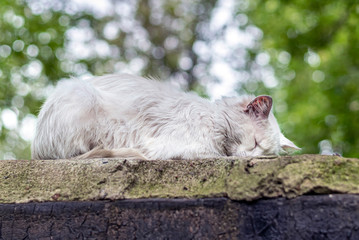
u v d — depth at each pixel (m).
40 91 10.42
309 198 2.63
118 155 3.72
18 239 3.03
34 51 10.01
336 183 2.63
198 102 4.12
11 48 9.90
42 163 3.22
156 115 4.06
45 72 10.20
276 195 2.71
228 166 2.94
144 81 4.36
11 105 10.18
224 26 14.38
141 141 4.00
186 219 2.85
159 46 15.01
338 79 9.45
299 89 11.23
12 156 11.43
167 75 14.98
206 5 15.16
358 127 9.29
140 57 14.66
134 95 4.16
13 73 10.15
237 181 2.84
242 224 2.75
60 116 3.89
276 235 2.67
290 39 10.31
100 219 2.96
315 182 2.65
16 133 10.61
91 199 2.99
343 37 10.06
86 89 3.98
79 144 3.88
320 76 11.05
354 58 9.65
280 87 12.43
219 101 4.22
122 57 14.15
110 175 3.05
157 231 2.88
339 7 9.88
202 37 15.01
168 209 2.89
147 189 2.99
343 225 2.55
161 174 3.04
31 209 3.05
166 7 15.14
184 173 3.01
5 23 10.00
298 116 10.46
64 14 10.53
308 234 2.60
